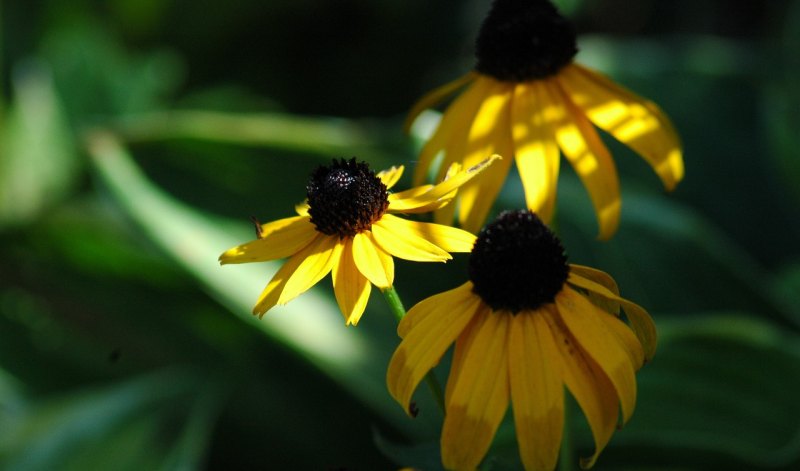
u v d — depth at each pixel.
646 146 0.43
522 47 0.44
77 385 0.65
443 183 0.38
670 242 0.58
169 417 0.54
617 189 0.43
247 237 0.56
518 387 0.35
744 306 0.57
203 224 0.56
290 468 0.58
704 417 0.50
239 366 0.61
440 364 0.52
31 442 0.53
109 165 0.56
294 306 0.54
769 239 0.68
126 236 0.59
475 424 0.35
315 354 0.53
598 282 0.37
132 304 0.66
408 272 0.55
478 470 0.38
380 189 0.38
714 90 0.73
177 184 0.57
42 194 0.84
